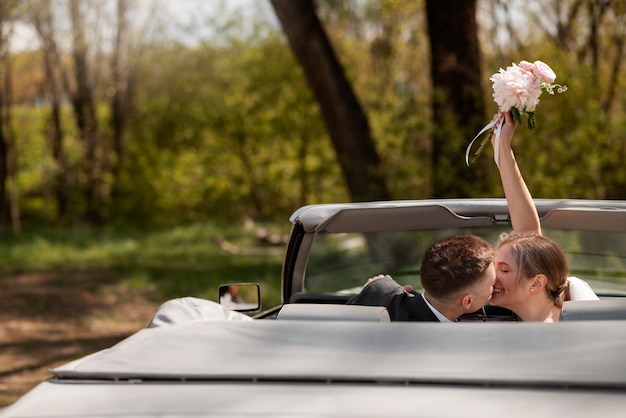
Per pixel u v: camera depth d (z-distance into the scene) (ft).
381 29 81.20
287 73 85.97
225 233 79.97
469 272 9.89
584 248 14.56
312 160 86.84
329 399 6.51
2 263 55.88
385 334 7.62
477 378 6.66
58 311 41.16
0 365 30.19
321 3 77.25
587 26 44.60
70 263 57.16
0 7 79.41
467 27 38.96
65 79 105.60
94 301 43.52
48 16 96.53
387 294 10.81
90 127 104.63
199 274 50.88
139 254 62.64
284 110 85.51
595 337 7.23
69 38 100.94
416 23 77.97
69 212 103.24
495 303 10.50
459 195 37.76
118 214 94.38
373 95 49.32
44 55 103.76
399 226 15.39
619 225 13.78
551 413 6.15
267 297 42.60
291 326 7.95
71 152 111.04
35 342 34.45
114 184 97.45
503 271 10.42
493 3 43.34
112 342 34.78
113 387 7.06
